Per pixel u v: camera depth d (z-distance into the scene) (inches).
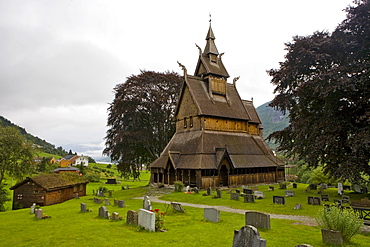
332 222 586.6
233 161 2007.9
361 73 1107.3
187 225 768.9
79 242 618.8
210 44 2443.4
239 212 1012.5
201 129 2082.9
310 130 1275.8
